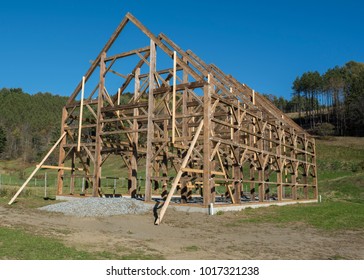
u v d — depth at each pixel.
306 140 28.27
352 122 73.50
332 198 30.67
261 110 20.39
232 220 13.44
